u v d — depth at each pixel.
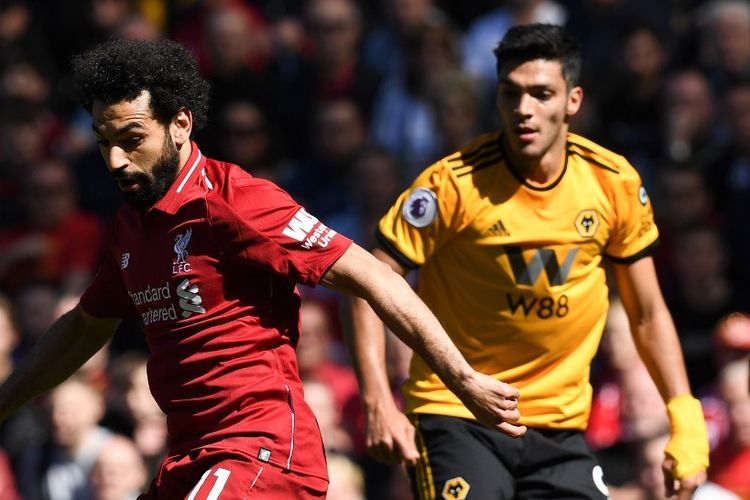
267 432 15.16
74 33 41.19
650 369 18.81
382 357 18.16
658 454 25.61
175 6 40.78
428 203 17.95
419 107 35.16
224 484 14.86
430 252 18.11
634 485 25.95
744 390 25.88
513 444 18.27
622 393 26.77
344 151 34.56
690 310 29.62
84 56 15.08
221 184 15.21
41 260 34.16
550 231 17.92
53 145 38.44
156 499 15.60
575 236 17.98
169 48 15.16
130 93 14.73
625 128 33.47
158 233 15.27
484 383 14.58
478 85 35.12
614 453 26.45
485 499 17.81
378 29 37.62
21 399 17.03
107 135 14.79
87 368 28.95
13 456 28.48
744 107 31.88
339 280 14.95
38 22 41.03
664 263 30.56
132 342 32.38
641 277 18.56
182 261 15.15
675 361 18.61
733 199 31.03
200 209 15.05
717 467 25.94
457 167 18.02
